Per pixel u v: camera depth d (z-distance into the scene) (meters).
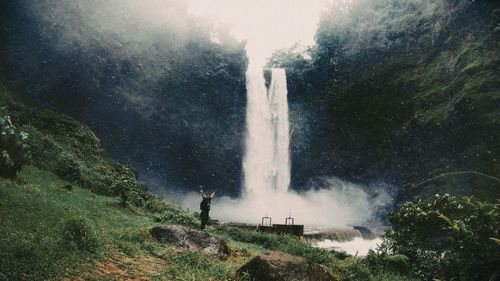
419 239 11.14
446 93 39.03
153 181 40.84
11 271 4.73
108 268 6.06
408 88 42.53
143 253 7.51
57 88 31.02
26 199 8.89
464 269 7.70
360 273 9.51
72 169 18.94
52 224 7.26
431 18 43.44
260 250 12.30
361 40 47.94
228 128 49.34
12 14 29.12
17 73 28.62
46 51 30.59
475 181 34.16
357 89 46.75
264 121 52.03
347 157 46.59
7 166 12.02
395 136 42.53
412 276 10.12
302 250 12.24
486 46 38.09
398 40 45.38
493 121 34.97
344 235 26.19
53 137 23.39
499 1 37.53
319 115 49.78
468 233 7.62
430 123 39.06
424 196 37.53
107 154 34.16
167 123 42.41
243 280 6.25
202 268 7.18
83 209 11.31
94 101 34.16
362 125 45.91
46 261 5.32
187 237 9.02
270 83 52.97
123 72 37.75
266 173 50.56
